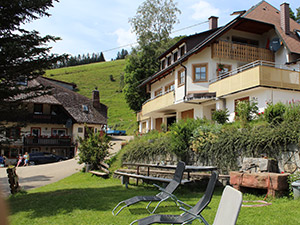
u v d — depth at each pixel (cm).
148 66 3500
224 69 1931
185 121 1330
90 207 725
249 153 932
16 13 918
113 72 10769
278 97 1535
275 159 876
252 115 1357
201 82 1931
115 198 827
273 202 687
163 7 3600
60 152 3734
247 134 973
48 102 3688
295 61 1781
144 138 1686
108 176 1397
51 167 1966
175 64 2058
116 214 630
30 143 3444
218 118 1473
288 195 725
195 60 1970
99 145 1609
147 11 3572
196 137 1139
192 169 827
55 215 663
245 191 788
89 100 4588
